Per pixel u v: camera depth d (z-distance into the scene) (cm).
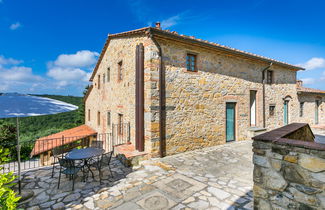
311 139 390
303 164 200
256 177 244
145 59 582
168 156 602
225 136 775
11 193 231
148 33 538
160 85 579
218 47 686
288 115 1116
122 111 760
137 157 537
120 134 787
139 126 580
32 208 316
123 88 749
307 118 1259
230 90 796
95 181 425
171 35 563
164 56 598
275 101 1022
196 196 343
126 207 313
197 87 685
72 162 412
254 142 246
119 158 583
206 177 432
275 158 224
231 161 552
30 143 1208
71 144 1115
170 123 615
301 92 1166
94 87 1341
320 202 189
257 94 924
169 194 353
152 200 332
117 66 814
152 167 504
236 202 319
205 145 708
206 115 712
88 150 473
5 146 1096
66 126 2362
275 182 224
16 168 766
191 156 602
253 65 898
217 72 748
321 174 188
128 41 696
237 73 826
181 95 642
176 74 629
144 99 587
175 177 434
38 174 479
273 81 1013
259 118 929
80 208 314
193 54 684
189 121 662
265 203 235
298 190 204
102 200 338
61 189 387
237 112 826
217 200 327
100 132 1131
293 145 205
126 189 379
